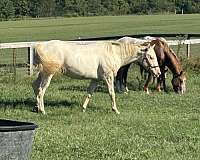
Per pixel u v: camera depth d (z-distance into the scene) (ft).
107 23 266.98
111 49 44.93
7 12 336.90
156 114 43.62
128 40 54.13
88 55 44.39
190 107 47.62
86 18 339.98
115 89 56.59
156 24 249.96
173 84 57.52
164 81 58.59
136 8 409.69
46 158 29.09
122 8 404.57
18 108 45.29
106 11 395.34
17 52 106.93
